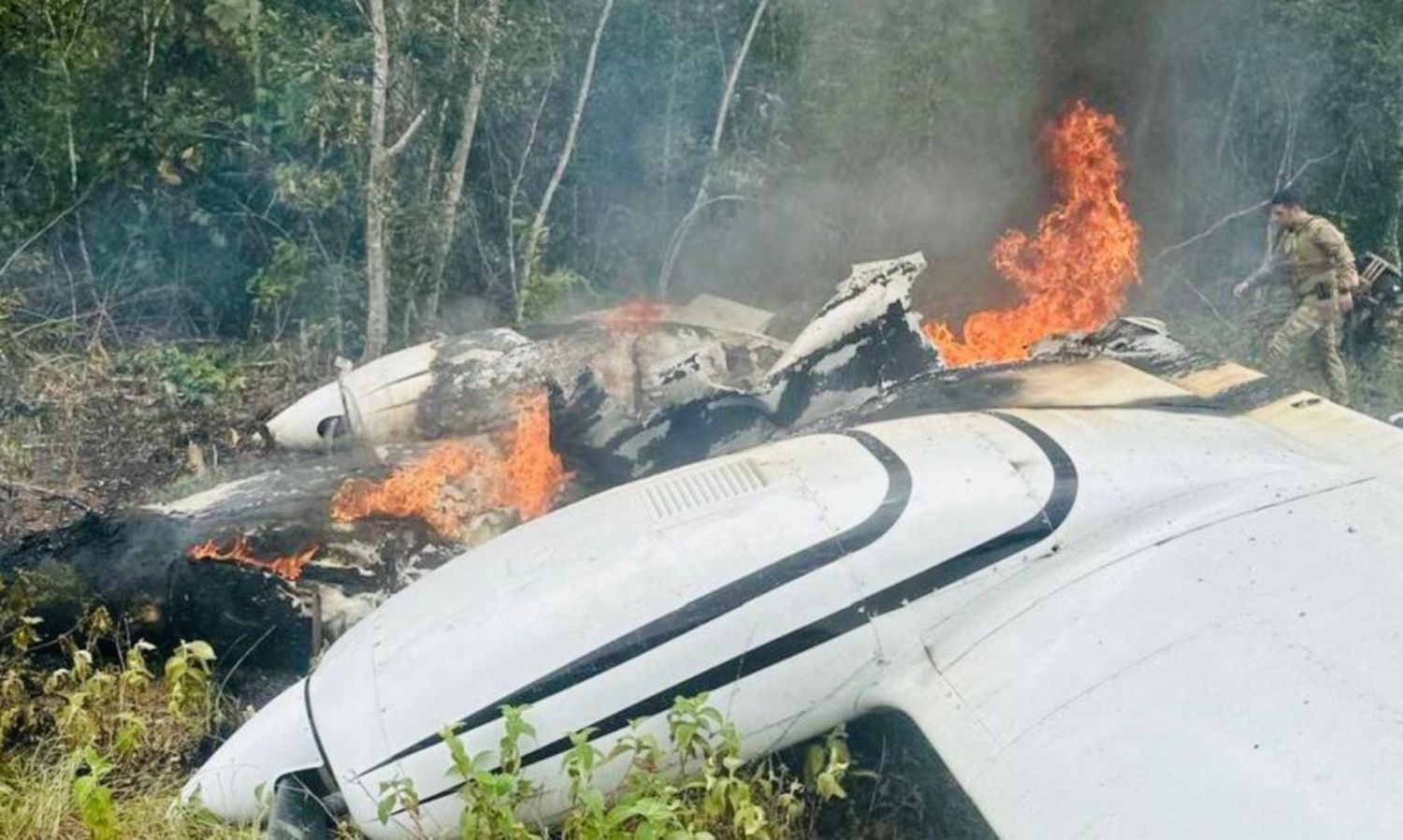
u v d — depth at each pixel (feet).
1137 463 13.04
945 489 12.48
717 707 11.81
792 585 11.91
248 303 28.94
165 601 15.12
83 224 28.14
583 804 11.28
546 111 30.66
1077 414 14.47
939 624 12.12
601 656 11.58
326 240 28.07
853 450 13.34
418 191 27.58
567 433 17.62
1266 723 10.02
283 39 26.71
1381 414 24.45
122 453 22.53
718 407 17.65
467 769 11.11
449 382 19.90
